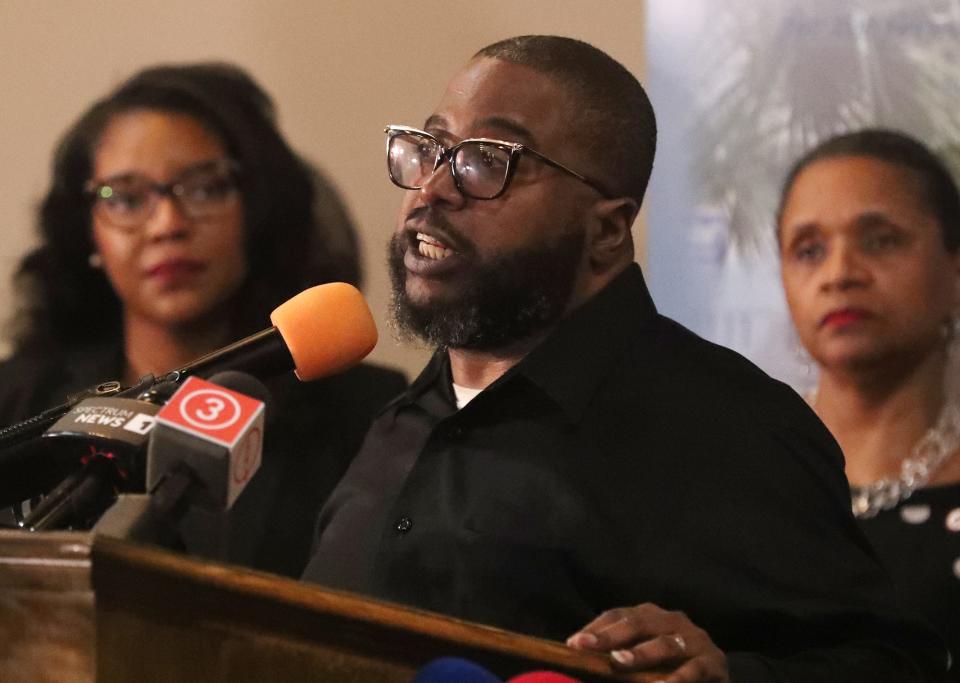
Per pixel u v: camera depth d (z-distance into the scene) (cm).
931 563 528
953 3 550
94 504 259
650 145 410
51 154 596
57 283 589
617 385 379
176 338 586
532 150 380
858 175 554
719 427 366
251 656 216
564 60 397
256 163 590
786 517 355
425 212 378
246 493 543
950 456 545
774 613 343
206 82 593
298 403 555
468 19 589
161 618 205
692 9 570
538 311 379
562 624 353
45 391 584
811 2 559
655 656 267
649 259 569
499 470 367
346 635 226
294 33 596
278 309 307
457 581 356
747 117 564
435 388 407
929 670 353
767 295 564
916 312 552
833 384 557
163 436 237
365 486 398
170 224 585
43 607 196
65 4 602
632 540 352
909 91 554
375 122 593
